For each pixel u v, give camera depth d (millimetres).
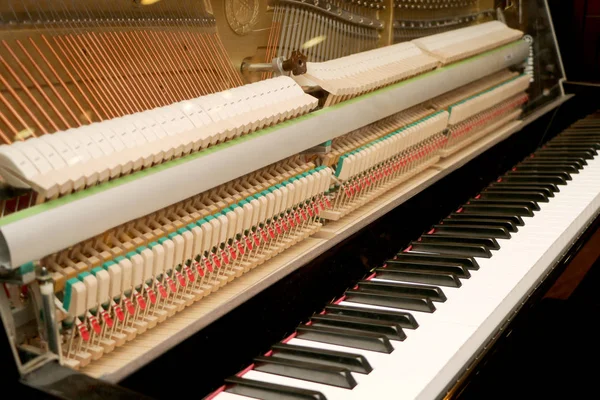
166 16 1605
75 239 1109
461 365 1427
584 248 3186
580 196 2420
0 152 1098
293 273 1611
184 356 1303
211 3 1698
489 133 2871
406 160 2160
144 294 1299
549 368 2285
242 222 1475
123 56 1516
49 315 1101
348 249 1812
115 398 1035
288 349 1438
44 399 1054
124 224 1279
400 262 1860
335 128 1733
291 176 1647
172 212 1389
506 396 2203
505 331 1595
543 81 3357
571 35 3543
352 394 1285
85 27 1452
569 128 3281
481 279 1781
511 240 2035
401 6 2436
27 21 1351
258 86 1601
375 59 2104
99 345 1208
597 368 2271
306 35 2012
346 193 1880
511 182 2574
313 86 1798
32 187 1095
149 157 1253
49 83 1338
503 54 2838
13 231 1020
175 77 1627
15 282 1070
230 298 1440
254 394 1301
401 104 2049
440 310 1624
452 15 2809
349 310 1617
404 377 1344
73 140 1186
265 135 1503
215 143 1425
